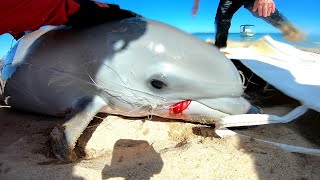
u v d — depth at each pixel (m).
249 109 0.45
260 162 0.36
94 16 0.44
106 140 0.41
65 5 0.39
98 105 0.43
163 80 0.41
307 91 0.47
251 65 0.55
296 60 0.61
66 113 0.47
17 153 0.39
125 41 0.42
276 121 0.43
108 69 0.42
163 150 0.39
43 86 0.46
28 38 0.49
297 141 0.40
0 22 0.35
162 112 0.44
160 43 0.42
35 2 0.36
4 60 0.52
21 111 0.51
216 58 0.42
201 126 0.44
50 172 0.35
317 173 0.35
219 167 0.36
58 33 0.46
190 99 0.42
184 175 0.35
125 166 0.36
